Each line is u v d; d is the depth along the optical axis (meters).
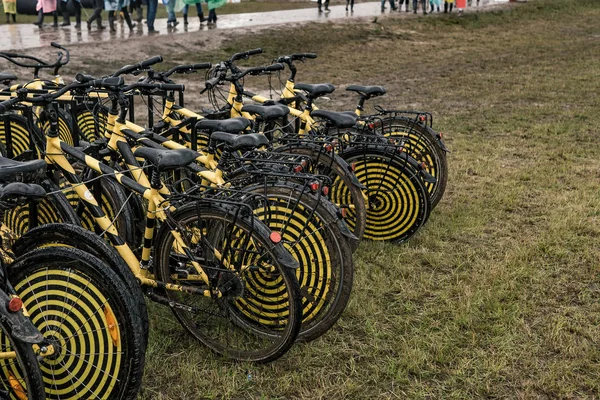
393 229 4.23
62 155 2.99
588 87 10.16
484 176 5.66
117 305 2.32
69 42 12.21
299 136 3.77
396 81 11.21
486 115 8.23
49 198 2.99
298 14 18.84
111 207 3.45
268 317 3.11
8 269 2.47
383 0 19.61
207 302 3.30
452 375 2.84
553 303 3.45
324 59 13.27
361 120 4.43
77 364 2.42
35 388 2.12
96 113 4.01
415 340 3.08
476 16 19.38
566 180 5.51
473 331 3.14
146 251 3.02
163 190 2.99
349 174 3.75
